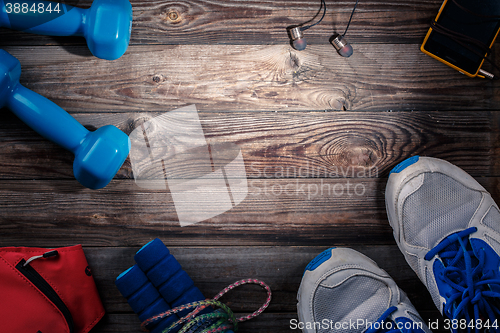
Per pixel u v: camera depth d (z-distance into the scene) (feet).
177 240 2.06
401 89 2.07
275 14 2.05
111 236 2.05
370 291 2.01
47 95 2.03
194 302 1.89
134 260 2.05
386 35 2.06
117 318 2.05
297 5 2.05
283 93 2.06
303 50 2.05
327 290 2.01
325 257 2.03
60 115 1.86
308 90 2.06
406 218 2.02
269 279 2.06
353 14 2.05
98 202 2.05
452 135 2.08
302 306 2.02
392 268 2.08
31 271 1.89
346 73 2.06
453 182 2.03
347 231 2.07
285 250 2.07
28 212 2.04
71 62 2.03
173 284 1.94
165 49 2.05
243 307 2.06
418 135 2.07
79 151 1.87
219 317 1.94
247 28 2.05
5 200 2.04
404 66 2.07
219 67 2.05
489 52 2.02
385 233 2.07
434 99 2.07
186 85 2.05
